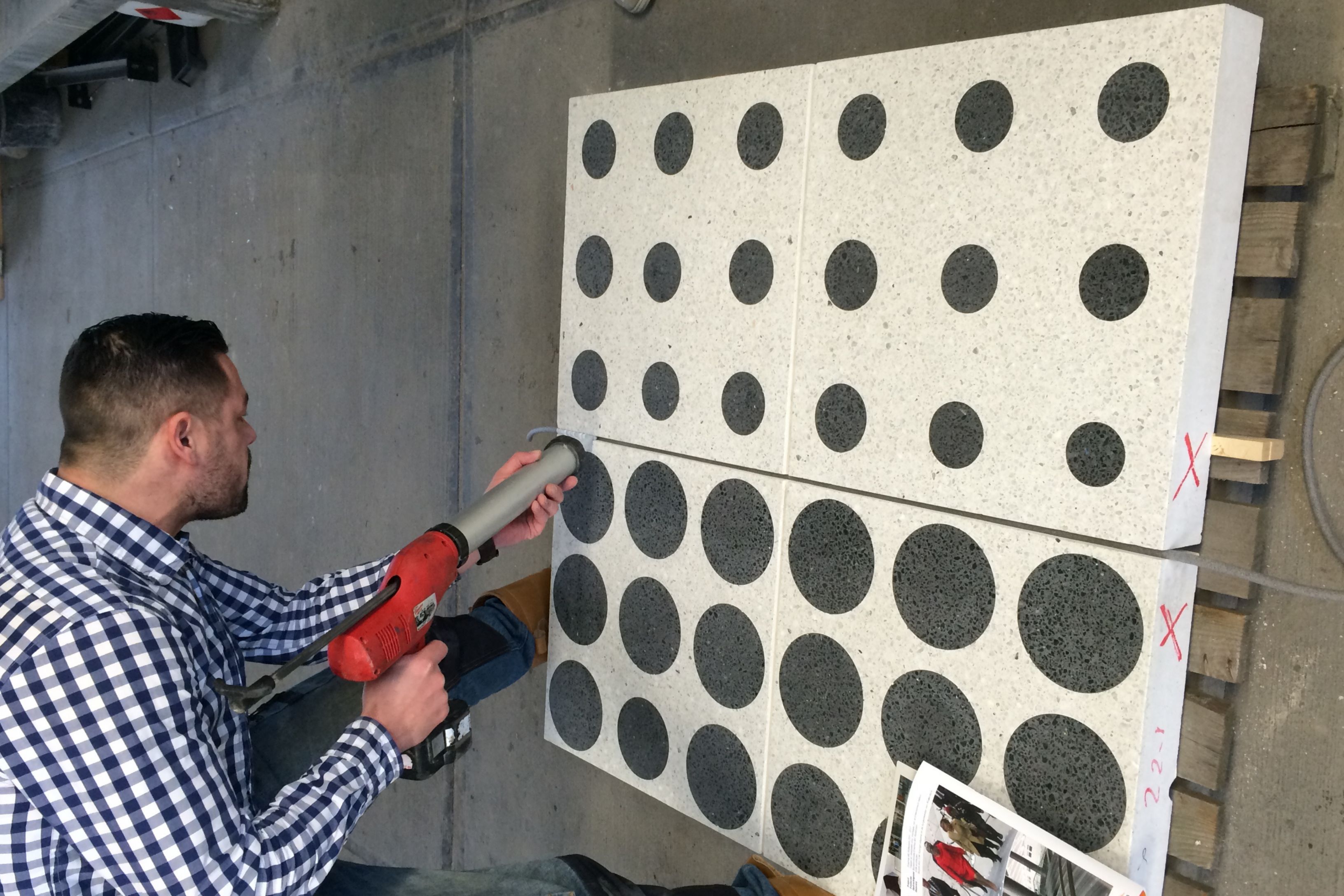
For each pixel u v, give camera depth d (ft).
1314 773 3.30
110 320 3.78
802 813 4.38
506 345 6.56
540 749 6.62
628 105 4.80
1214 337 3.19
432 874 4.43
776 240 4.23
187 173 10.01
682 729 4.91
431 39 6.88
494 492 4.68
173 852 3.25
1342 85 3.11
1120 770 3.34
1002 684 3.62
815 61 4.70
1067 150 3.28
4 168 13.78
